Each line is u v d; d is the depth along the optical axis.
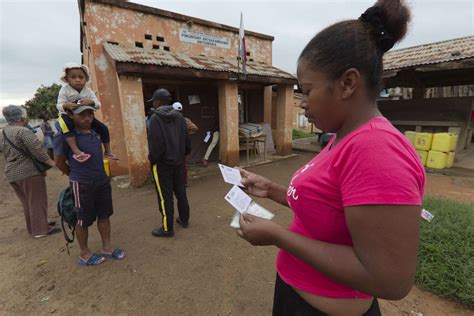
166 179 3.37
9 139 3.29
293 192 0.91
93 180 2.64
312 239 0.79
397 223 0.60
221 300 2.36
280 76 7.70
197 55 7.49
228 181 1.63
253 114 9.41
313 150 9.75
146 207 4.57
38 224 3.57
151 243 3.35
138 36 6.46
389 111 9.25
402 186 0.60
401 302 2.28
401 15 0.72
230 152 7.23
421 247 2.69
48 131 9.52
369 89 0.75
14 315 2.24
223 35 8.08
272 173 6.70
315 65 0.76
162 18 6.80
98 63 5.99
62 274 2.76
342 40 0.72
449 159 6.61
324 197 0.78
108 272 2.77
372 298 0.96
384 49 0.77
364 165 0.63
